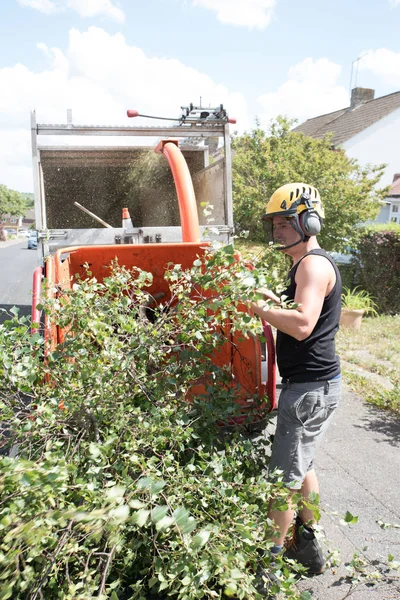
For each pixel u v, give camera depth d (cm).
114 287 314
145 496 216
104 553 198
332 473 409
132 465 243
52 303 293
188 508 231
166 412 265
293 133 1163
